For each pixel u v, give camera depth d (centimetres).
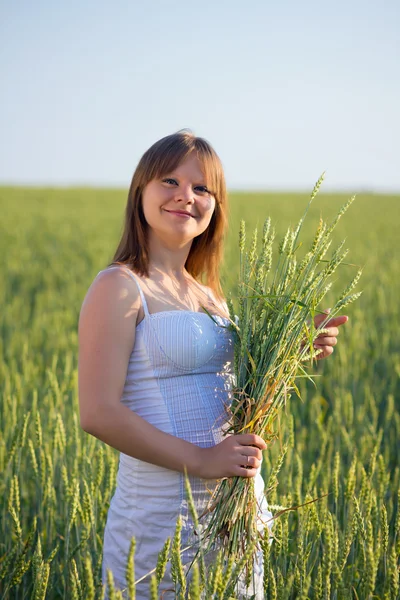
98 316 209
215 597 166
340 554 221
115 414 203
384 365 621
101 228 2659
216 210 246
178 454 203
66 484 278
